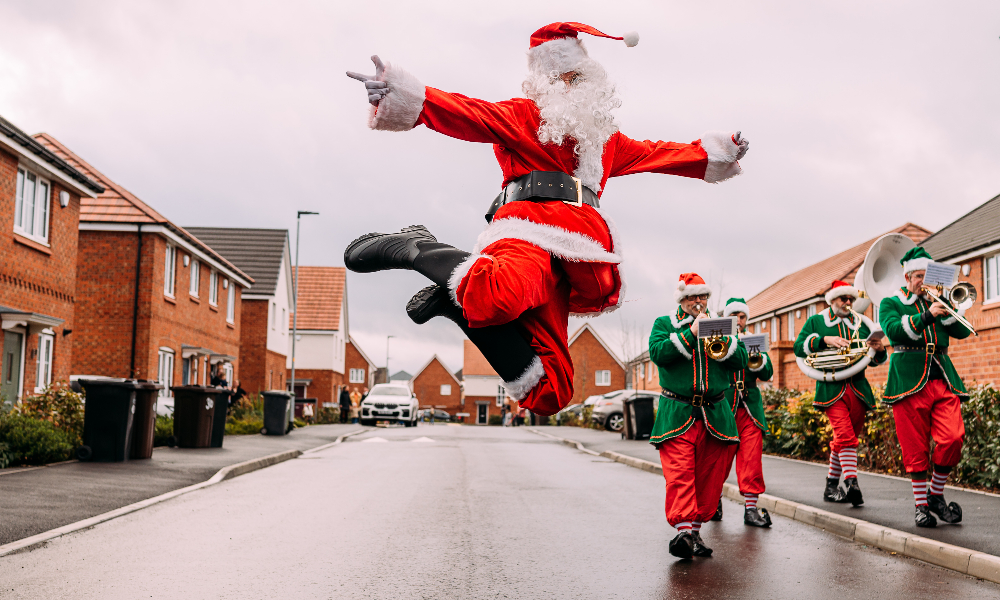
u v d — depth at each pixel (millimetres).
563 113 2559
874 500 8492
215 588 5066
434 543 6723
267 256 42562
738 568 5855
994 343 18859
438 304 2459
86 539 6672
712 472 6359
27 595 4828
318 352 56125
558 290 2639
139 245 23672
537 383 2451
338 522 7742
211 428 16016
